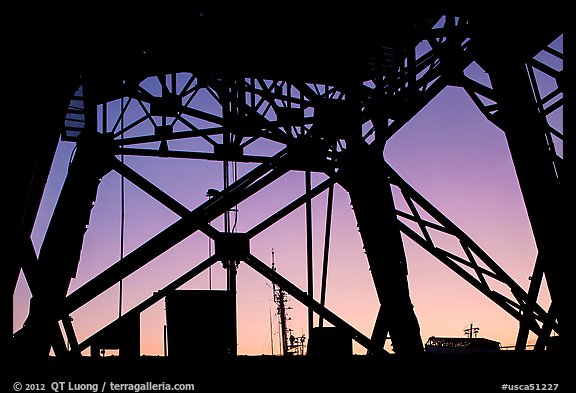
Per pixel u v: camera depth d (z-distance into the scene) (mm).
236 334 14016
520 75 13773
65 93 12117
